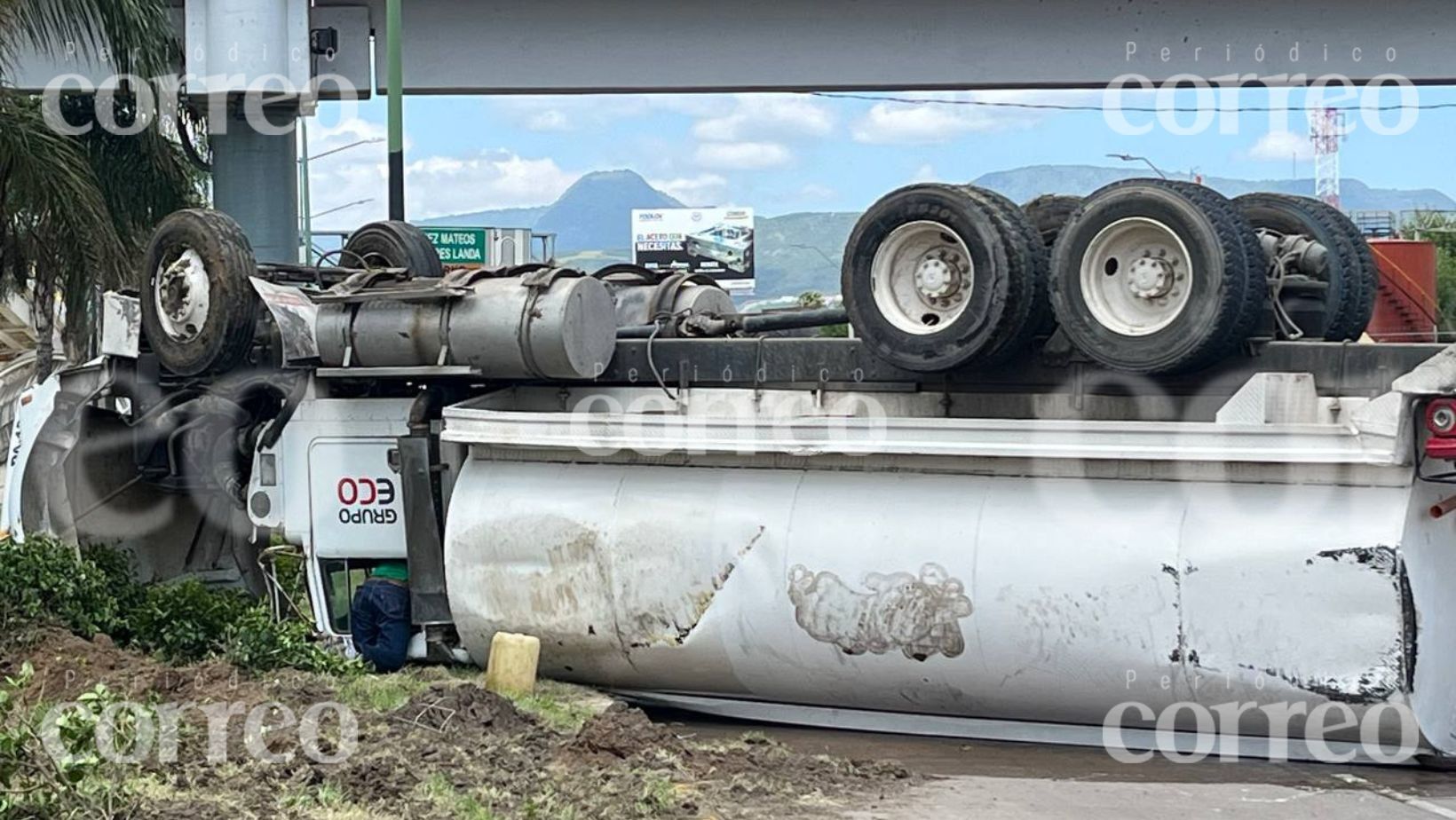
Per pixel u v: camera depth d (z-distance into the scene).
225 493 11.37
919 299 9.30
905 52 25.78
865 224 9.33
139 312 11.16
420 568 10.08
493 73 26.12
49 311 21.59
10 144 13.66
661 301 11.08
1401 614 7.72
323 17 25.45
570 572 9.48
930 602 8.60
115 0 15.51
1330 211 9.96
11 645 9.38
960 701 8.78
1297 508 7.96
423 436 10.09
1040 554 8.38
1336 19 24.98
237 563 12.12
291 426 10.64
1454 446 7.55
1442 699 7.92
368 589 10.27
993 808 7.31
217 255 10.61
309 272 11.24
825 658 8.92
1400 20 24.91
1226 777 8.03
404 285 10.25
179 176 20.92
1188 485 8.23
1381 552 7.72
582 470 9.60
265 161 24.64
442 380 10.20
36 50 14.83
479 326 9.86
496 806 6.94
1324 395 8.64
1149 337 8.62
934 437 8.65
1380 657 7.75
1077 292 8.82
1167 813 7.27
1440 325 18.00
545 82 26.19
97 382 11.50
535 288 9.87
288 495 10.66
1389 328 17.78
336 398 10.55
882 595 8.70
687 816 6.93
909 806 7.32
